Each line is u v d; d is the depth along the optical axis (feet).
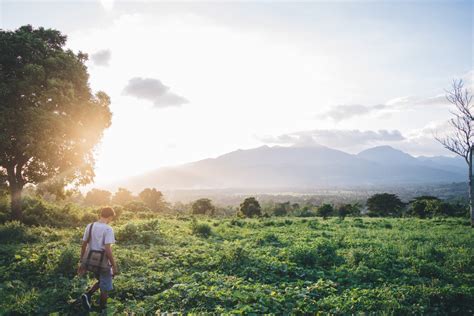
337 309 25.39
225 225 88.43
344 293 29.45
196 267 38.60
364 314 24.45
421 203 175.94
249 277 34.88
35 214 77.71
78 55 82.28
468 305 28.17
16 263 35.86
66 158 70.79
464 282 34.42
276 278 34.76
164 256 44.11
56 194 78.38
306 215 188.55
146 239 55.36
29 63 68.74
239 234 69.31
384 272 36.86
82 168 75.41
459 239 61.26
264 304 26.03
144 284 31.04
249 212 216.74
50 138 65.51
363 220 113.80
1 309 24.72
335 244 53.06
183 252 45.96
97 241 25.44
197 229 71.10
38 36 75.51
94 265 25.12
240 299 27.12
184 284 30.22
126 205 158.30
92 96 80.23
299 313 25.36
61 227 72.18
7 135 62.49
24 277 32.89
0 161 66.64
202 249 48.11
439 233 71.61
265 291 29.48
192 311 25.02
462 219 112.16
